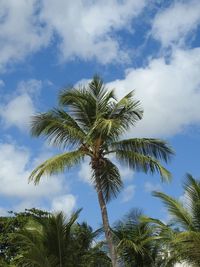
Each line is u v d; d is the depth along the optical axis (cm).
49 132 2514
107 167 2528
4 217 3766
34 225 2564
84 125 2561
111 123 2330
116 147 2516
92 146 2509
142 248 2809
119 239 2755
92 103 2558
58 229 2441
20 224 3681
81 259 2627
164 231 2570
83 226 2991
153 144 2491
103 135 2473
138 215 2903
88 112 2552
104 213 2470
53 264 2430
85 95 2561
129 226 2872
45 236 2453
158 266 2862
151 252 2873
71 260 2495
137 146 2489
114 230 2778
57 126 2502
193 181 2333
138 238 2797
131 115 2516
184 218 2327
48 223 2467
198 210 2316
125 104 2467
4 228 3644
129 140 2497
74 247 2555
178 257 2402
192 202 2334
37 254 2380
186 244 2264
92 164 2528
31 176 2409
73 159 2441
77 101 2545
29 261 2489
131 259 2873
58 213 2461
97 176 2519
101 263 2855
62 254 2459
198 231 2303
